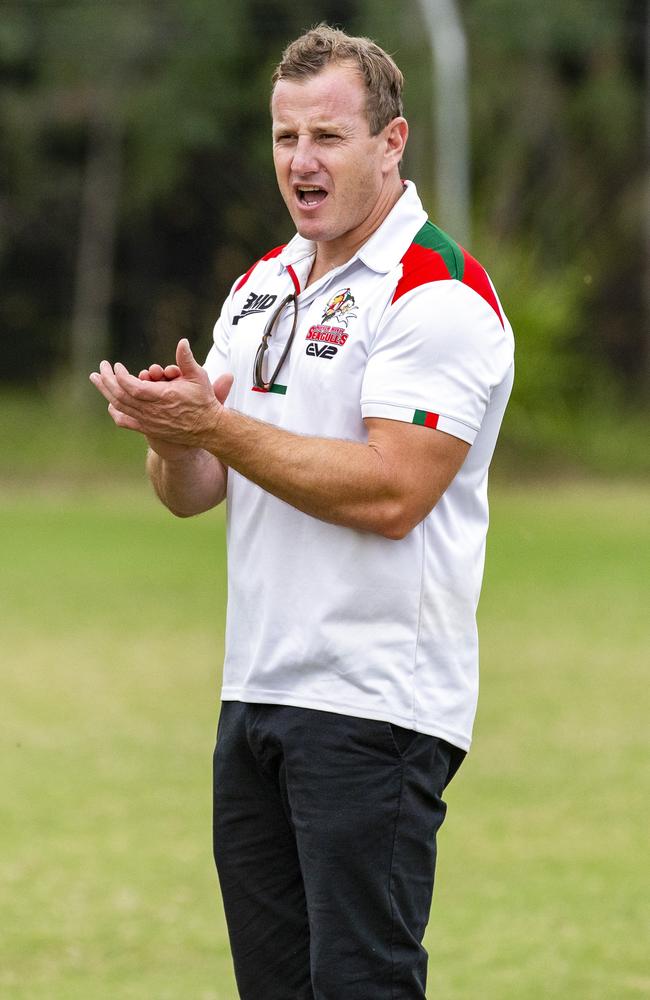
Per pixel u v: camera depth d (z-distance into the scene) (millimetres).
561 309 93938
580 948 17828
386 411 10672
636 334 123688
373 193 11117
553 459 96000
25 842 22156
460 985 16578
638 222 121750
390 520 10594
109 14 115125
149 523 68938
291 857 11562
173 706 31844
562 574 52625
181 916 19016
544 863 21281
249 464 10617
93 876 20594
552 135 119812
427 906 11062
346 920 10695
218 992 16391
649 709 31719
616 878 20609
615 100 119250
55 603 45500
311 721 10797
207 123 116812
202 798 24750
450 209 83312
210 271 125938
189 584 49594
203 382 10555
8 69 118000
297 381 11172
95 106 117125
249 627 11312
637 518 72500
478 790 25375
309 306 11359
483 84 115688
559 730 29797
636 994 16281
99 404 112688
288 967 11664
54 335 126188
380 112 11016
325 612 10836
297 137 11023
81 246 122062
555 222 117500
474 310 10891
